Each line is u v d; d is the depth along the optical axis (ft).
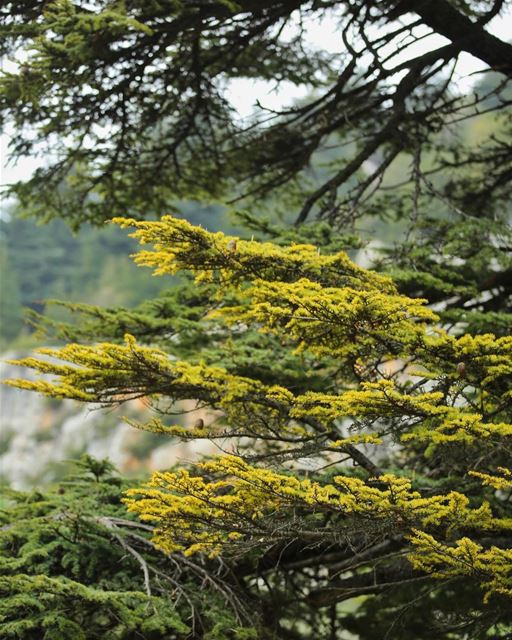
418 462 25.21
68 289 201.98
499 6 29.22
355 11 29.78
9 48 27.58
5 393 158.51
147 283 193.67
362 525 17.72
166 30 28.30
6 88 26.68
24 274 203.62
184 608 21.85
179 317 26.86
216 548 18.75
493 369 17.07
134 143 32.24
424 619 26.35
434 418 17.39
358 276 19.19
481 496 21.85
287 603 25.63
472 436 16.66
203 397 21.17
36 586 19.39
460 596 25.98
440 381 18.28
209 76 32.55
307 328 18.24
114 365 19.99
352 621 27.76
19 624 18.99
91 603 20.67
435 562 18.17
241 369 24.88
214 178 34.53
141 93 31.32
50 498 24.08
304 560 25.23
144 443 135.33
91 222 33.81
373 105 30.63
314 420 22.08
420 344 17.54
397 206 33.06
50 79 26.37
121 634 21.67
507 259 26.81
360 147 34.40
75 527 22.21
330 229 25.63
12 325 186.80
